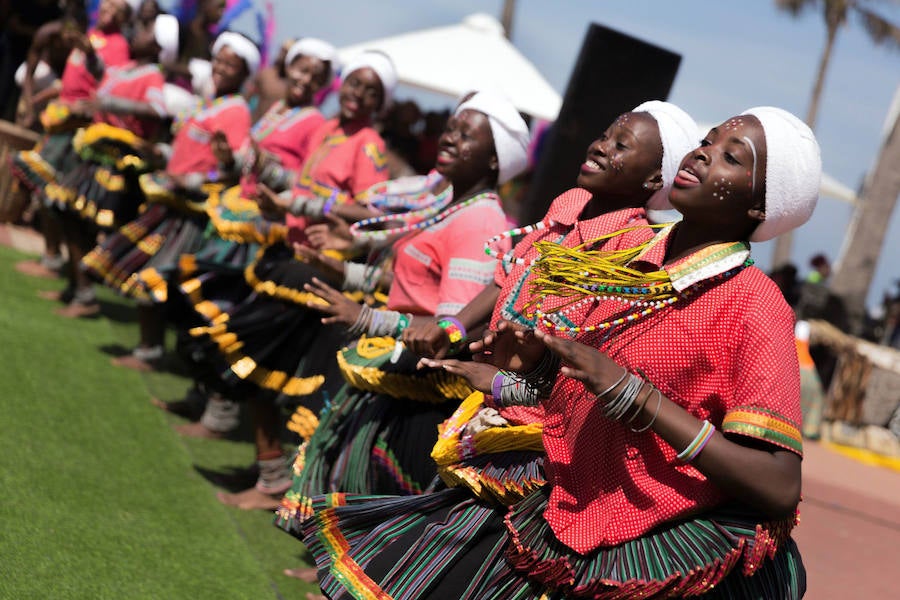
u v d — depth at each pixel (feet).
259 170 16.15
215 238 17.43
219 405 17.58
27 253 27.12
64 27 22.97
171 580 12.11
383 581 8.44
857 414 36.09
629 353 7.44
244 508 15.02
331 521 9.07
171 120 24.45
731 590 7.29
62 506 13.25
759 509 7.01
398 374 11.11
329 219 12.82
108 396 18.15
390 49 32.04
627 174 8.93
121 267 19.63
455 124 11.54
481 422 8.99
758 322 7.08
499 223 11.46
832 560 19.89
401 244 12.03
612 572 7.38
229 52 19.13
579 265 7.57
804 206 7.39
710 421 7.34
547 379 8.19
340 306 10.99
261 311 14.23
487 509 8.55
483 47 32.37
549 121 31.24
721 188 7.28
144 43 21.84
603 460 7.55
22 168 22.79
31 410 16.22
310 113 17.61
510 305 8.55
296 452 13.20
